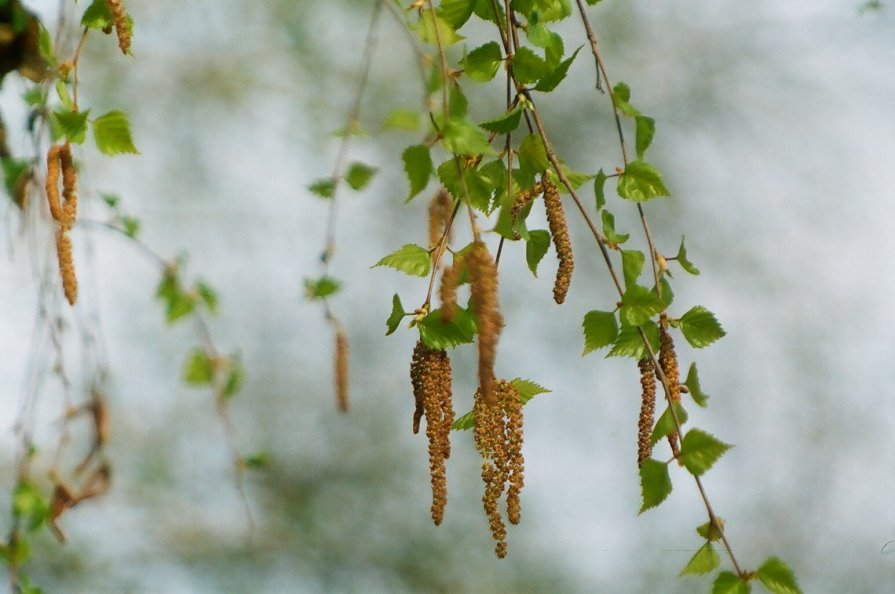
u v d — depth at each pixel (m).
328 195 1.73
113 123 1.70
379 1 1.69
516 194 1.69
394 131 3.43
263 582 3.52
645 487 1.67
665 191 1.70
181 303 1.89
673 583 3.56
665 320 1.70
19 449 1.77
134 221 1.87
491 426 1.67
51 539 3.19
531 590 3.56
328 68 3.53
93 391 1.80
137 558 3.38
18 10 1.69
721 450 1.67
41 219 1.74
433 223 1.69
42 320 1.77
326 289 1.78
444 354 1.67
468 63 1.70
